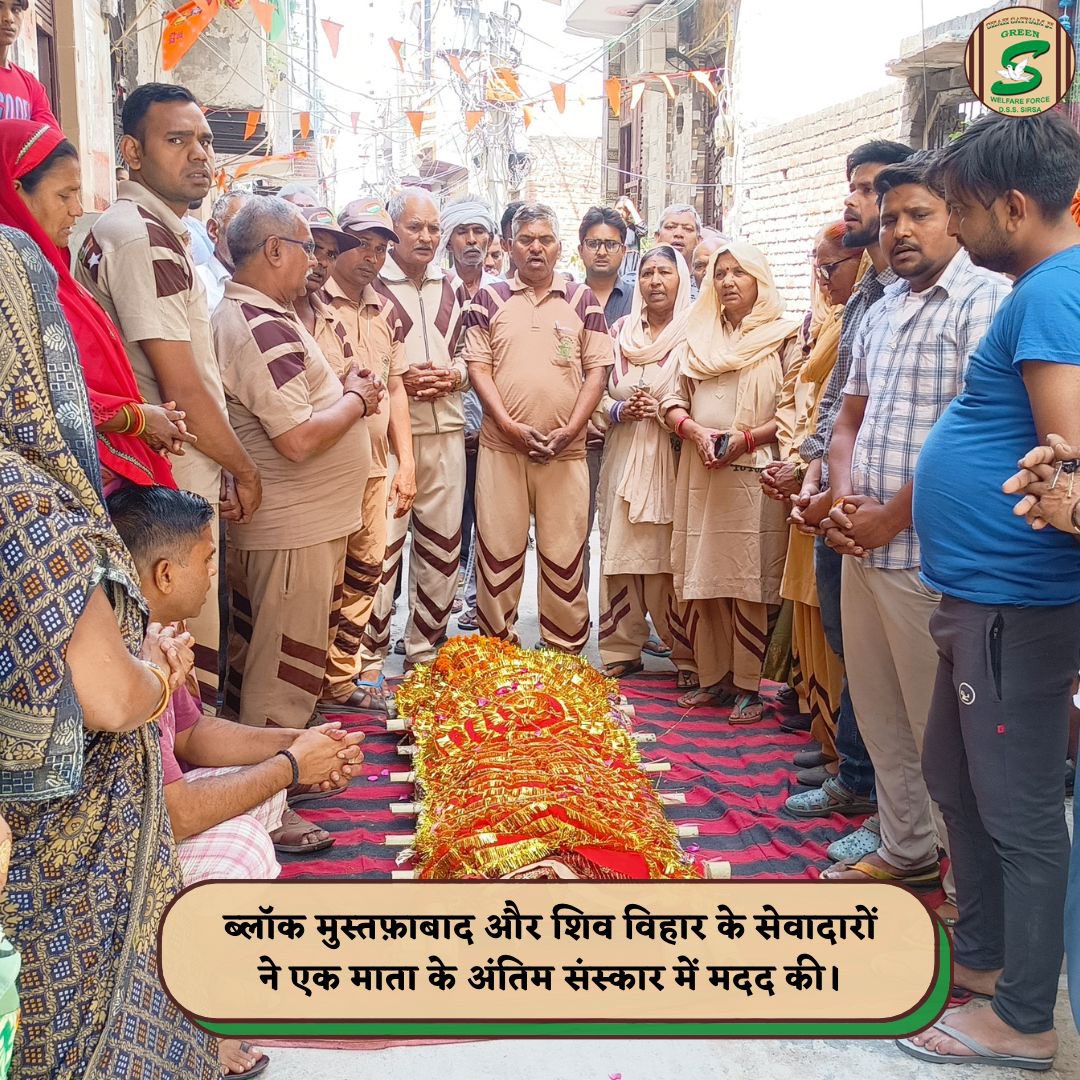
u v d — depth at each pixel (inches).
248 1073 95.9
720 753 170.2
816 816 147.4
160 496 96.4
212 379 134.5
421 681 174.9
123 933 68.6
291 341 143.4
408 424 196.2
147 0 304.5
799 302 373.4
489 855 102.6
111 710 64.2
